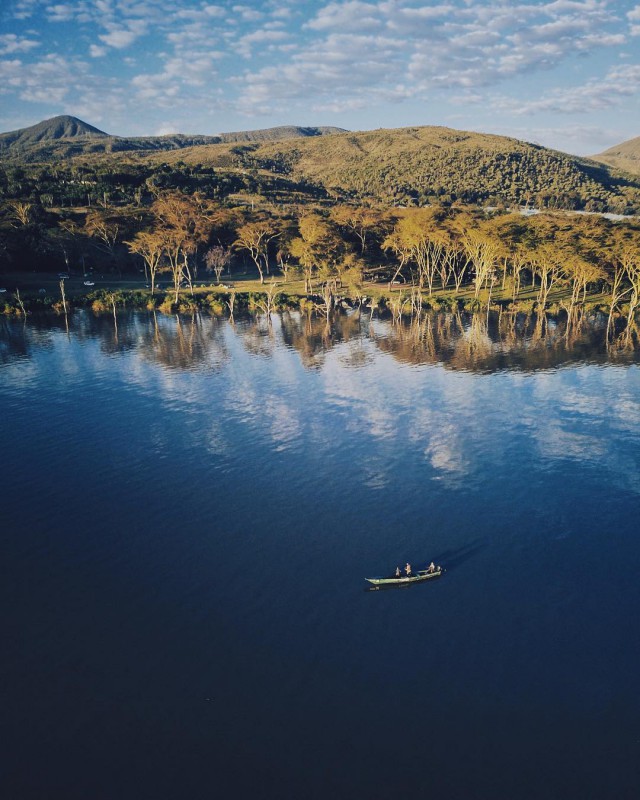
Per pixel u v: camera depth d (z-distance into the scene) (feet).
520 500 159.12
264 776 83.61
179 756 86.69
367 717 92.79
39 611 117.60
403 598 120.67
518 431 205.46
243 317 418.31
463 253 508.12
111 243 571.28
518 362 293.02
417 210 620.90
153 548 138.51
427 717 92.79
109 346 333.62
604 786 81.82
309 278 497.46
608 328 366.22
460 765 84.99
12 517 152.15
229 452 190.19
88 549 138.51
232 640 109.40
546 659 104.17
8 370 286.66
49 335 362.53
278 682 99.71
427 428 208.74
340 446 194.08
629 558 133.59
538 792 80.94
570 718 92.53
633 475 172.14
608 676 100.53
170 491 165.48
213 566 131.64
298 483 169.48
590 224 485.56
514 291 453.58
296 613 116.37
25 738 89.66
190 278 525.75
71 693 97.76
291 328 379.96
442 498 160.45
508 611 116.67
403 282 520.83
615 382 259.39
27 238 542.57
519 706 94.68
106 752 87.40
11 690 98.32
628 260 367.45
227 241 589.32
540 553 135.64
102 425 214.07
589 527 145.89
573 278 424.87
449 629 111.75
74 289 483.51
